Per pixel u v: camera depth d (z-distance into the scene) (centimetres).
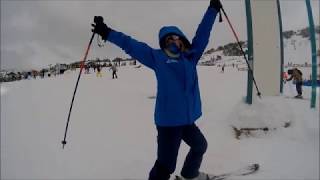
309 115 523
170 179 365
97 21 296
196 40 328
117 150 479
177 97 298
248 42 533
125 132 589
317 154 406
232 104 702
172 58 306
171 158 305
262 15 546
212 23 332
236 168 388
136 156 451
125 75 2962
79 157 452
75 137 555
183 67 302
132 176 383
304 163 383
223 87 1443
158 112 303
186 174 332
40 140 539
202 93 1182
